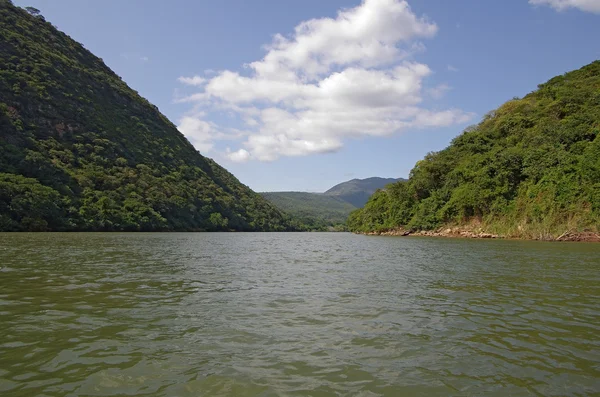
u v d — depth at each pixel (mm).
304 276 19094
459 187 76438
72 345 8172
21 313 10727
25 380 6422
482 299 13273
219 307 11930
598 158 52688
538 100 90438
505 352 8055
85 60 143375
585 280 17281
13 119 86562
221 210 137000
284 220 186250
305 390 6242
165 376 6684
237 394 6062
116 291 14195
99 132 112875
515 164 65000
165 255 29828
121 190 97500
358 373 6945
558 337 9062
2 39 106875
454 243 49844
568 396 6102
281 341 8672
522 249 36781
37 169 79000
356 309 11781
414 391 6246
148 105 157875
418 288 15453
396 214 96500
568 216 53906
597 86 83438
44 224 69125
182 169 135625
